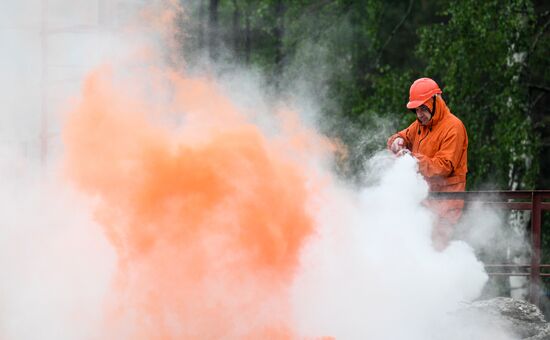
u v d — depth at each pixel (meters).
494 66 25.59
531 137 25.42
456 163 12.48
